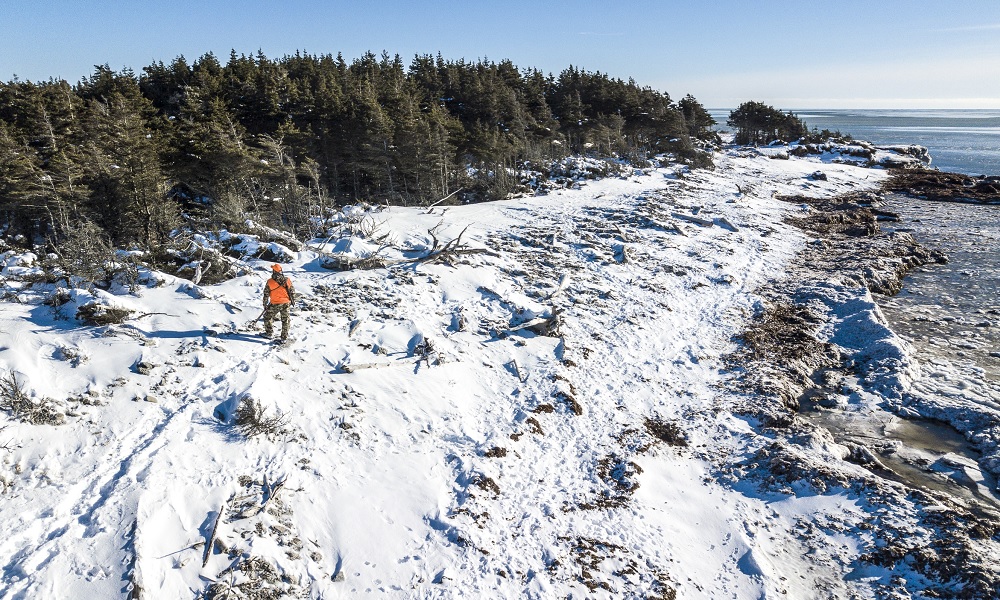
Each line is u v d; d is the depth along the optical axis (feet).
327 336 42.57
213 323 41.32
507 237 79.66
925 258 86.84
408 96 185.57
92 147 103.76
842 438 39.63
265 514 25.14
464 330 48.47
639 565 26.58
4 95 146.41
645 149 227.40
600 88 261.03
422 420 35.24
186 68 202.28
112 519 23.30
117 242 94.73
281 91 180.45
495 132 169.68
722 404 42.60
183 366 35.04
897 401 43.73
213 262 51.83
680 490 32.73
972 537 27.76
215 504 25.30
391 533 26.25
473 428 35.83
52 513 23.34
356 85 215.72
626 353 49.75
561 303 58.75
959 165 240.53
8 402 28.32
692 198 120.57
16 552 21.39
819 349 52.95
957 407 41.37
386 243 66.08
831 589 25.95
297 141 147.64
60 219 96.58
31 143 125.90
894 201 141.90
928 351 53.57
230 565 22.57
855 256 83.51
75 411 29.37
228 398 32.42
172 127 132.46
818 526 29.71
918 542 27.58
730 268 76.28
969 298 68.80
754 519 30.53
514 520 28.63
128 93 154.51
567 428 37.60
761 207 118.01
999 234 101.76
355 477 29.09
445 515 27.91
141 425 29.53
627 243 81.41
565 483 32.14
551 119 228.02
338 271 57.72
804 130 280.51
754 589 25.70
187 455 27.76
